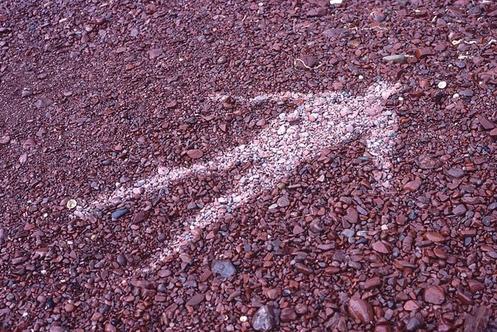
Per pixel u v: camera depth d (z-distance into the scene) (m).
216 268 1.86
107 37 2.77
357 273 1.79
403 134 2.15
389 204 1.95
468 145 2.07
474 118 2.14
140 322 1.77
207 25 2.73
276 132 2.25
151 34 2.74
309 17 2.68
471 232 1.84
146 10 2.86
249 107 2.35
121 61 2.64
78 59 2.70
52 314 1.82
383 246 1.83
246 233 1.94
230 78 2.47
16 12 2.98
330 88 2.36
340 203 1.96
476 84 2.25
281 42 2.58
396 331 1.66
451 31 2.49
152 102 2.43
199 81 2.48
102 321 1.78
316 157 2.13
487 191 1.93
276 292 1.77
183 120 2.33
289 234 1.91
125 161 2.23
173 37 2.71
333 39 2.55
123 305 1.81
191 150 2.23
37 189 2.19
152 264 1.91
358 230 1.89
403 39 2.49
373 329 1.67
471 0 2.62
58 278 1.91
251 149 2.21
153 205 2.08
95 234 2.02
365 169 2.06
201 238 1.96
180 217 2.03
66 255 1.97
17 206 2.14
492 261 1.77
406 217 1.90
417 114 2.20
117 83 2.54
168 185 2.13
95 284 1.88
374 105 2.27
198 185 2.12
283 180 2.07
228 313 1.75
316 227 1.91
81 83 2.57
